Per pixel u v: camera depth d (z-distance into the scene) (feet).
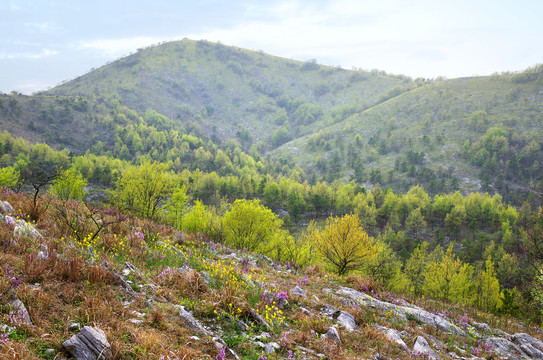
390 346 23.67
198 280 25.11
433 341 28.17
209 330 19.16
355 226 70.13
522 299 71.20
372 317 30.68
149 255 30.63
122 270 24.07
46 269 19.43
